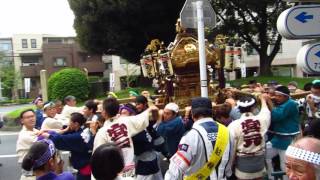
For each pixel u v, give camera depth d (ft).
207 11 19.19
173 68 24.54
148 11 62.18
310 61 11.01
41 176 10.25
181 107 24.75
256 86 24.72
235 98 22.86
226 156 12.11
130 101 23.82
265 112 16.26
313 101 19.34
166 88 25.16
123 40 66.74
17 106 115.44
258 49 71.31
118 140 15.06
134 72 112.98
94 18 65.00
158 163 19.66
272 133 18.67
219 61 25.48
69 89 64.75
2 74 137.69
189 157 11.85
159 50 25.00
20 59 155.22
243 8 63.26
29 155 10.16
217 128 12.19
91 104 21.29
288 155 6.31
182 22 19.20
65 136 16.21
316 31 10.85
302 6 10.79
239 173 15.85
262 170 16.03
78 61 145.28
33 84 148.46
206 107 12.38
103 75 144.87
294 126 18.03
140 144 18.43
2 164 33.86
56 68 145.18
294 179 6.20
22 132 17.54
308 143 6.15
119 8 61.57
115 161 8.77
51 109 24.14
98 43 71.72
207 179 12.04
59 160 16.53
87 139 16.58
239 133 15.58
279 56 115.96
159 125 19.65
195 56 24.39
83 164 16.85
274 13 64.39
